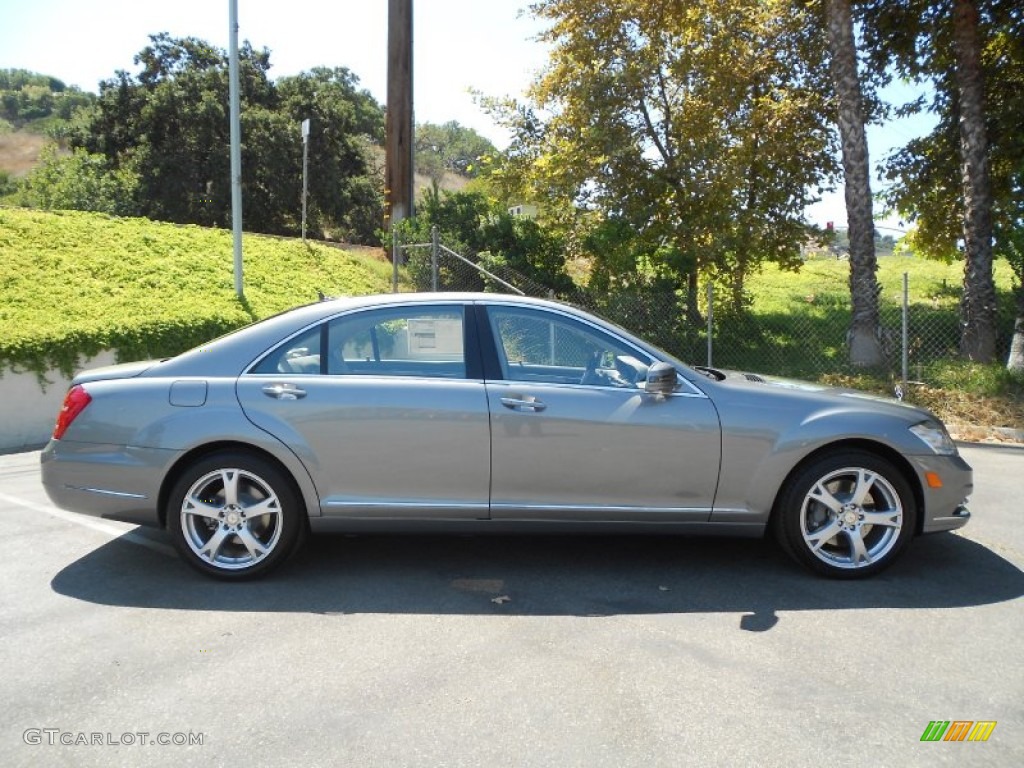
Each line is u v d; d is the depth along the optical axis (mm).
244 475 4426
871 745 2893
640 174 13516
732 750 2855
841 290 19219
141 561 4836
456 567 4781
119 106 35469
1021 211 12648
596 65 13383
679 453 4422
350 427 4383
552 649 3666
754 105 13344
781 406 4492
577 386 4496
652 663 3527
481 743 2896
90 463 4414
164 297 11898
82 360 9352
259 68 38125
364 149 42125
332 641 3742
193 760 2783
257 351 4543
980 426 9586
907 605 4207
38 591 4344
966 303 11656
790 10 13062
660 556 4992
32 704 3162
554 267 13633
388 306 4660
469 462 4406
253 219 35125
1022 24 12875
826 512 4566
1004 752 2855
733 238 12766
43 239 12805
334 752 2836
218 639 3760
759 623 3967
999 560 4930
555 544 5227
